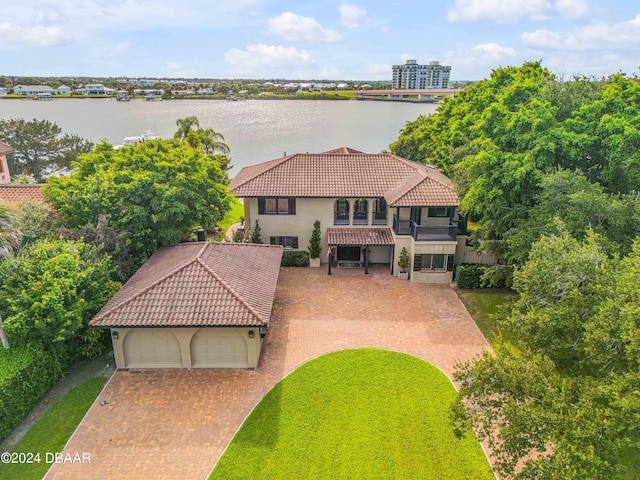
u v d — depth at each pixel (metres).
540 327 14.78
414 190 29.25
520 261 22.86
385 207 32.16
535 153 23.22
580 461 10.73
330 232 31.48
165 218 26.30
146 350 20.52
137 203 26.50
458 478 15.11
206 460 15.75
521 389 12.84
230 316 19.55
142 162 28.89
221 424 17.39
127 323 19.27
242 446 16.30
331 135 116.75
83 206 25.39
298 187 31.22
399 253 30.48
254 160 82.00
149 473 15.21
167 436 16.78
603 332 12.26
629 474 14.30
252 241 31.89
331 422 17.50
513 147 26.55
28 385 17.58
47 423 17.36
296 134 119.12
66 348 19.94
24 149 51.66
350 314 25.81
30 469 15.29
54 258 19.97
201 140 60.47
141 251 26.80
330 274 31.16
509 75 34.47
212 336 20.34
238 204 49.03
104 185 26.03
